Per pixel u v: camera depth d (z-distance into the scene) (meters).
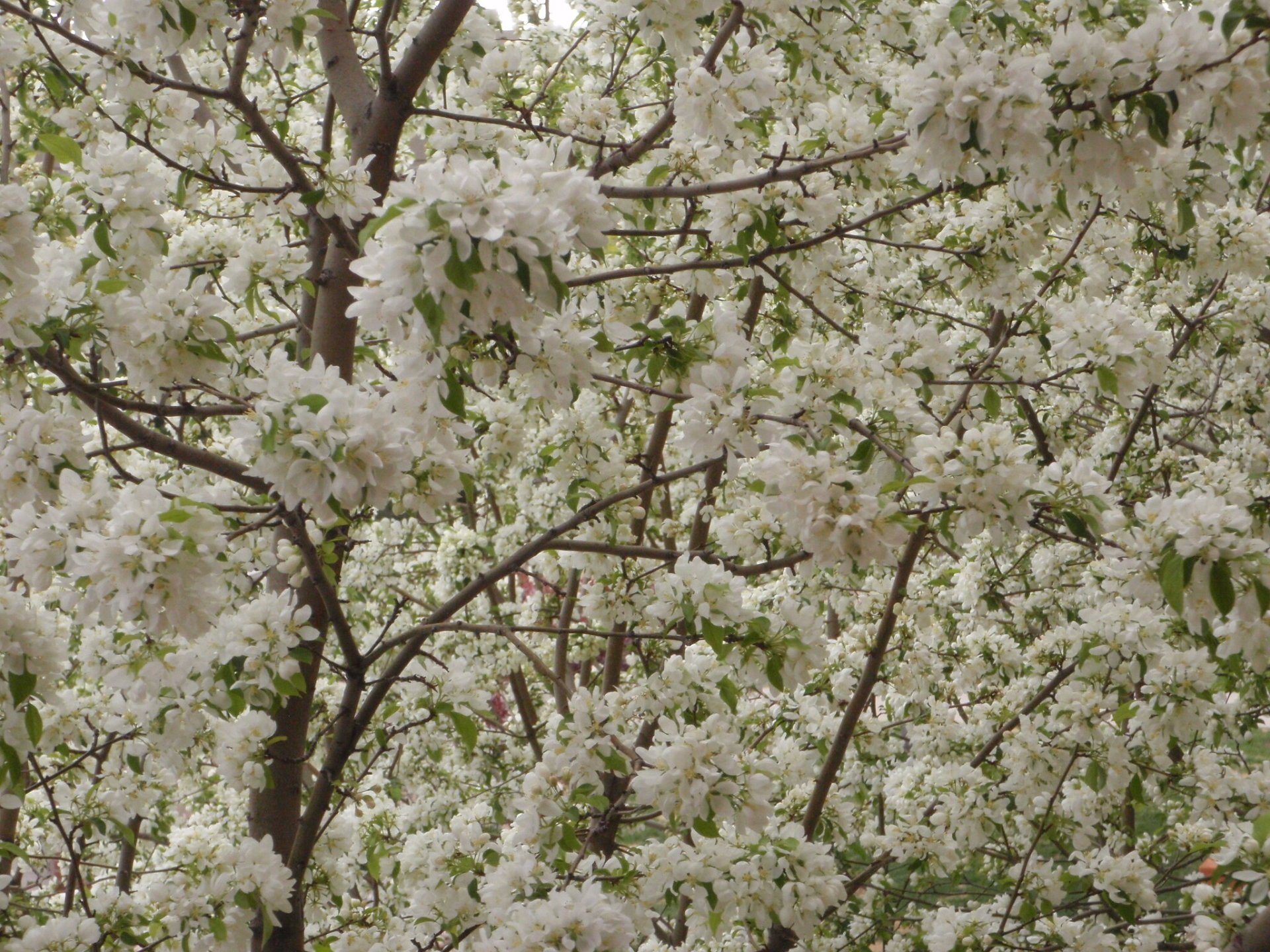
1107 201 4.00
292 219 3.93
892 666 5.21
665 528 5.27
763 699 5.32
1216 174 3.40
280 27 3.41
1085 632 4.00
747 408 2.82
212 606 2.40
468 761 7.06
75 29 3.55
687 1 3.49
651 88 5.25
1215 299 5.60
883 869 4.84
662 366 3.02
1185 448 6.26
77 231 3.47
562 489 4.79
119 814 3.95
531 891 3.14
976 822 4.48
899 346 3.53
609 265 5.04
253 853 3.21
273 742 3.46
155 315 2.83
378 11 4.91
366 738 4.62
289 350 3.98
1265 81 2.30
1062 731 4.28
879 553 2.44
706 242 4.31
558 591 5.15
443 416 2.62
